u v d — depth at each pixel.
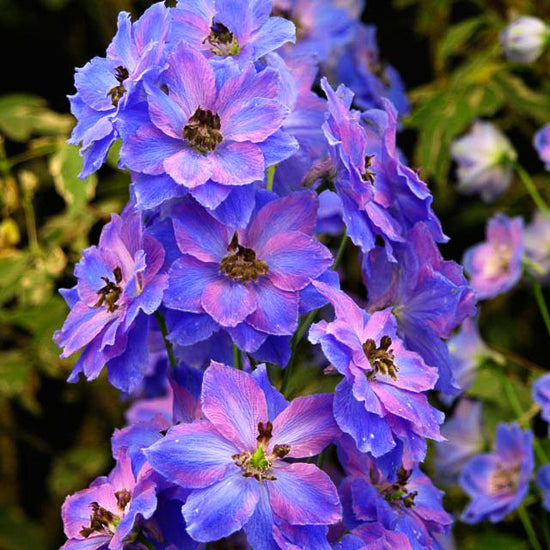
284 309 0.56
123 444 0.58
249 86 0.56
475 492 0.83
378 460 0.55
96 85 0.58
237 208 0.55
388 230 0.58
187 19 0.59
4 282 0.89
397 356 0.57
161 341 0.61
